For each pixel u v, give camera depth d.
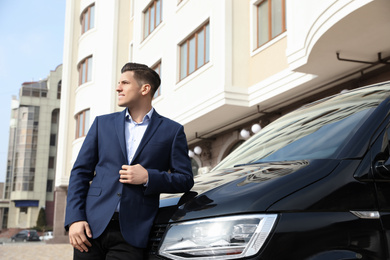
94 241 2.42
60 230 26.95
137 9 19.12
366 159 2.25
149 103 2.73
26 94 69.62
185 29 14.63
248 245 1.97
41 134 69.12
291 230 2.00
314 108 3.37
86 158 2.63
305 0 9.48
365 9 7.20
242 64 12.44
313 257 1.99
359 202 2.15
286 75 10.90
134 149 2.61
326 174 2.20
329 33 8.00
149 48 17.38
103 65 24.12
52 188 68.94
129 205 2.40
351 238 2.07
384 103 2.55
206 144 15.36
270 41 11.82
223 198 2.18
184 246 2.11
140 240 2.35
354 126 2.51
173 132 2.68
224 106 12.05
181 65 14.98
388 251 2.12
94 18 25.36
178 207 2.34
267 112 12.32
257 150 3.24
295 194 2.09
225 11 12.45
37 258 13.25
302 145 2.78
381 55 8.88
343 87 10.14
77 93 25.30
